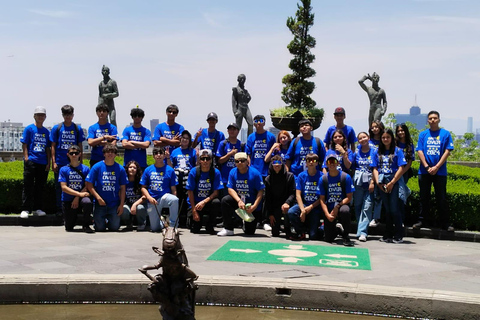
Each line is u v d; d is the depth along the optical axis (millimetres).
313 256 7852
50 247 8312
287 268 6957
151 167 10320
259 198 9766
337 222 9844
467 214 10109
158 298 4680
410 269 7121
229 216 9781
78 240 9055
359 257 7863
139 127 10969
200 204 9844
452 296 5414
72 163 10195
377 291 5613
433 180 9953
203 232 10164
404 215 9891
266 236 9812
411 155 9648
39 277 5914
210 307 5832
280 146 10766
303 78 17188
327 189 9227
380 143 9531
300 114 15719
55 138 10688
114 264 7020
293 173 10258
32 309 5656
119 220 10281
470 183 12398
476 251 8695
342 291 5684
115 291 5887
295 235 9523
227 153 10820
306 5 17062
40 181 10961
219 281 5910
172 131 10945
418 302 5457
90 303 5875
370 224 10258
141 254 7770
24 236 9469
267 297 5836
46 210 11719
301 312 5691
